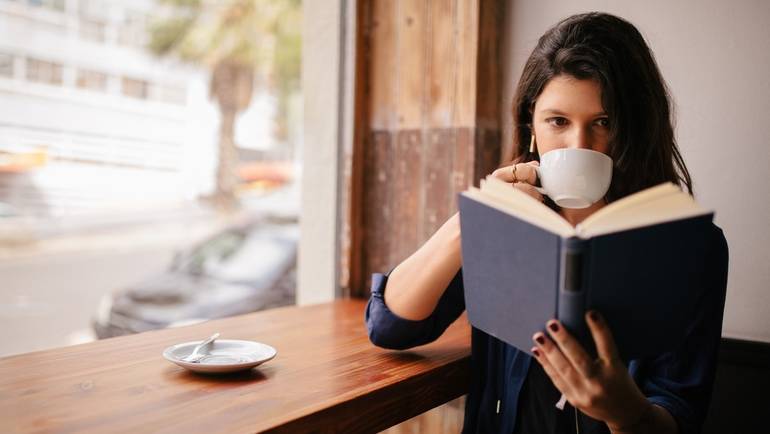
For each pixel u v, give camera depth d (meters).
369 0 1.96
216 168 10.38
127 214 9.59
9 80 8.30
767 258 1.50
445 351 1.35
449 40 1.79
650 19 1.63
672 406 0.97
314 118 2.10
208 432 0.85
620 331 0.83
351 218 1.99
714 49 1.54
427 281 1.18
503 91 1.85
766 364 1.46
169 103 10.02
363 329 1.52
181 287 4.15
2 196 8.38
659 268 0.79
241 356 1.21
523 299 0.86
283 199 10.57
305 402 0.99
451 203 1.81
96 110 9.19
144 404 0.96
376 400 1.07
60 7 8.70
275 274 4.23
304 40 2.10
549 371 0.85
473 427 1.26
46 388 1.02
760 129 1.49
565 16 1.74
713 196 1.57
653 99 1.07
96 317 3.92
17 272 7.10
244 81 10.30
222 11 9.62
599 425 1.09
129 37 9.47
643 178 1.09
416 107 1.87
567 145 1.07
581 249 0.77
